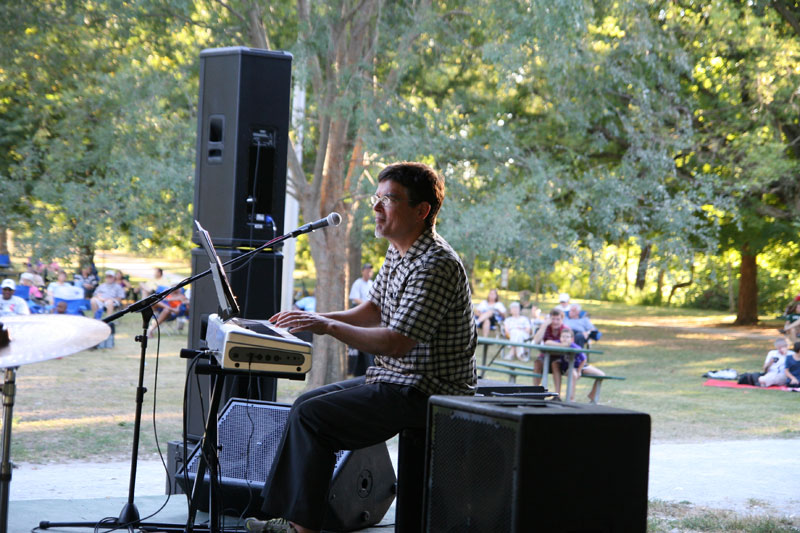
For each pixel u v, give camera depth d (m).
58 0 9.27
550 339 10.55
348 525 3.86
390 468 4.12
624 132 13.74
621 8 10.84
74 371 11.28
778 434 8.60
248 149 4.75
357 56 9.80
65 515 3.83
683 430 8.73
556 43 9.46
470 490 2.68
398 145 9.53
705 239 11.95
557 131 13.42
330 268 10.66
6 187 9.70
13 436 7.01
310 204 10.23
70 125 9.67
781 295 31.19
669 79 11.79
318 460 3.17
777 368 12.59
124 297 16.50
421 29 9.68
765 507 5.30
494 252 10.54
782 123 16.78
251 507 3.84
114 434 7.34
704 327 25.47
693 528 4.67
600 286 11.36
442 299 3.20
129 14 9.04
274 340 3.04
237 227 4.71
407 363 3.29
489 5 9.48
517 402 2.80
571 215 11.07
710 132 15.96
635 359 16.17
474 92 11.27
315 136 10.89
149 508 4.06
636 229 11.23
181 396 9.65
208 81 4.84
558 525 2.52
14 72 9.85
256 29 9.58
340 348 10.90
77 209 9.26
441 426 2.81
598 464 2.57
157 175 8.91
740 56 15.10
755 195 19.38
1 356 2.58
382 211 3.34
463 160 10.53
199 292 4.75
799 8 16.83
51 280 16.52
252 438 3.97
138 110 9.12
